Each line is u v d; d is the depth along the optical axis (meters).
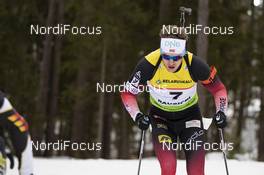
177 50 11.43
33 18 50.34
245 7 49.12
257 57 51.03
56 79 48.84
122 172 19.30
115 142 73.88
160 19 44.34
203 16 36.00
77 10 45.28
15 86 46.59
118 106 56.31
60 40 48.28
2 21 48.47
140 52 47.81
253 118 64.06
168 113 12.55
